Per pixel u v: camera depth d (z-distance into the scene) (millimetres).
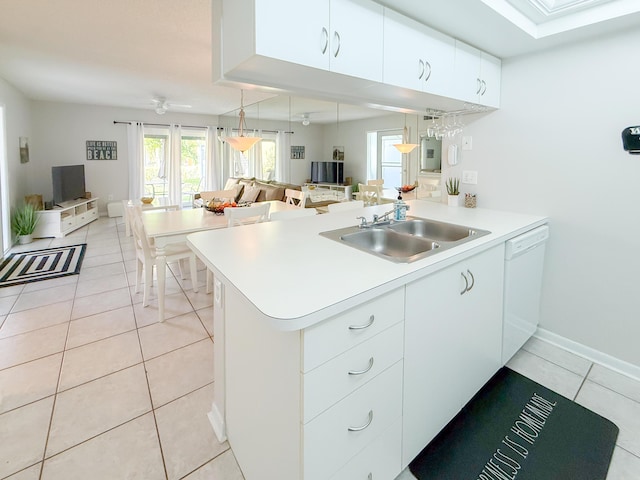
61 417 1684
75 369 2064
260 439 1231
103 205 7227
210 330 2557
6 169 4641
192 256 3186
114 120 7137
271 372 1110
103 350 2271
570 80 2137
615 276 2068
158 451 1511
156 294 3223
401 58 1762
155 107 6918
